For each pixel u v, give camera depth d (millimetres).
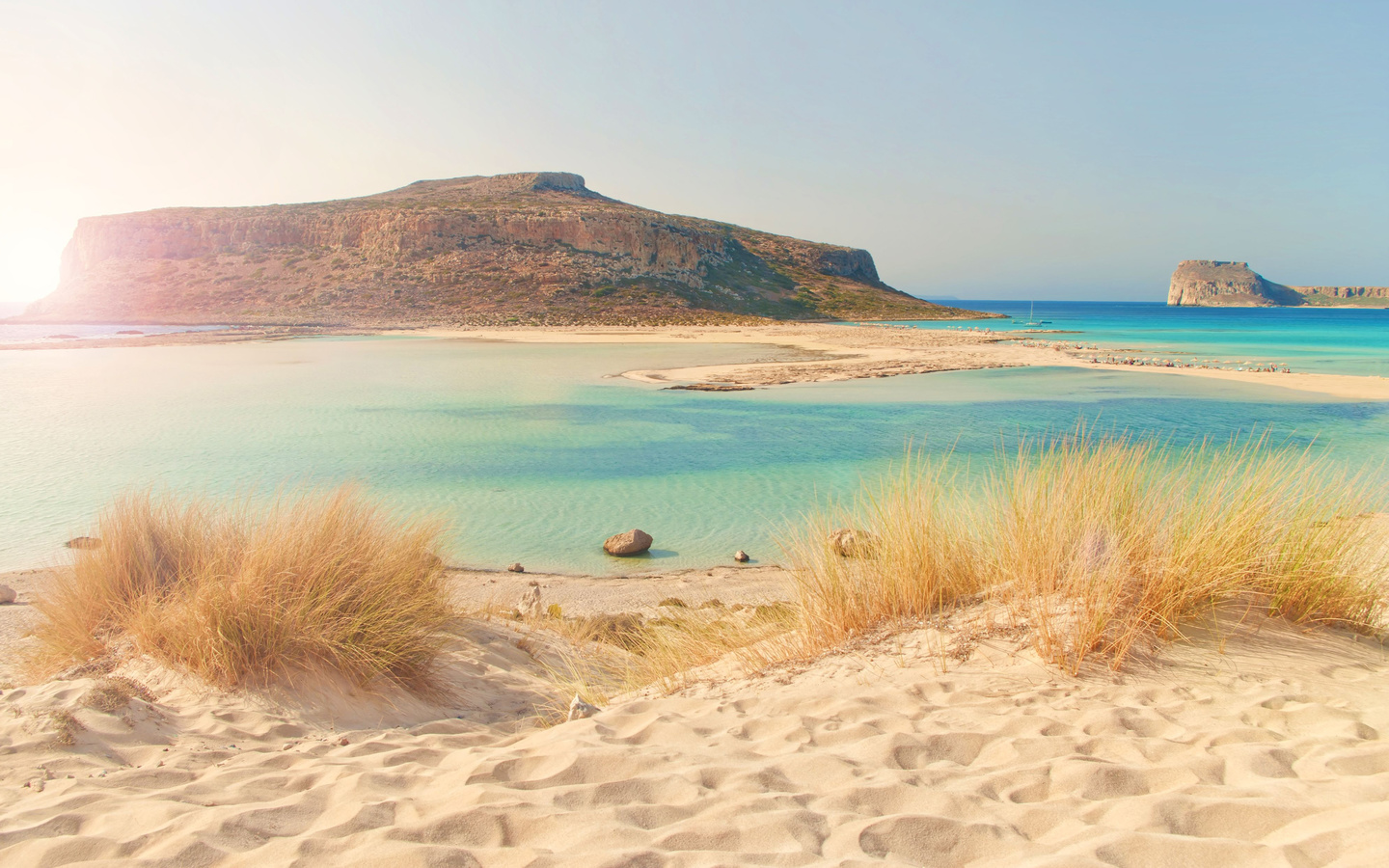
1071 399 26172
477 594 8969
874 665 4020
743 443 18625
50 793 2932
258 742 3793
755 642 4965
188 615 4484
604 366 36969
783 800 2479
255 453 17047
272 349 46844
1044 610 3832
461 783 2926
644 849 2182
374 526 5695
